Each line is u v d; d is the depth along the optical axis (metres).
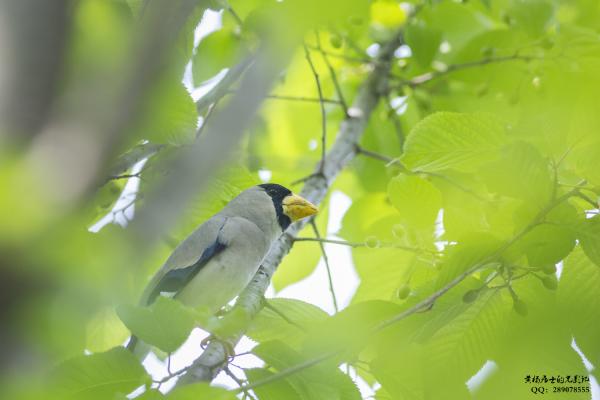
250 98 3.62
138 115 2.84
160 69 2.91
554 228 7.78
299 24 4.20
